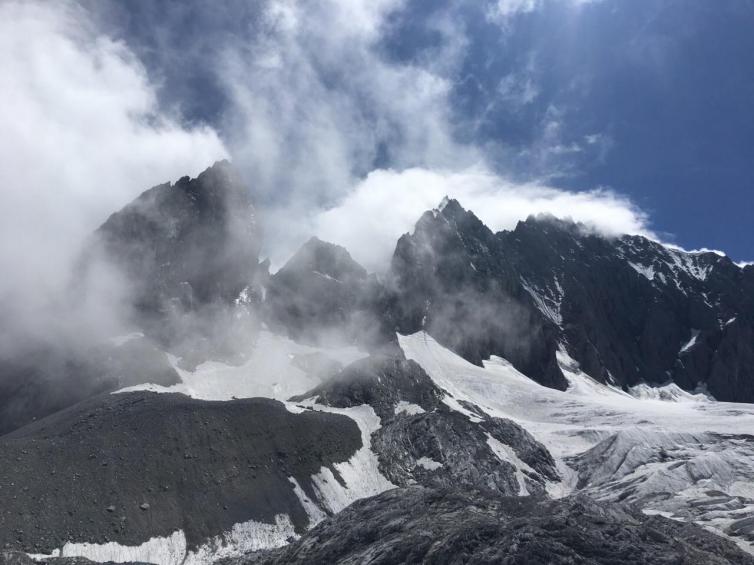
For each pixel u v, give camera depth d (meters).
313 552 143.00
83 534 162.50
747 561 130.88
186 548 172.12
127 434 197.12
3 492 164.88
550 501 145.38
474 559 118.44
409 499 156.25
